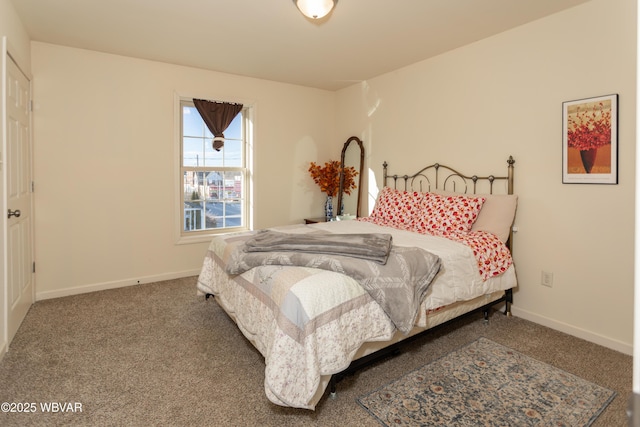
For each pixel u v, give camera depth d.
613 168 2.32
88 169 3.38
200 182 4.11
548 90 2.63
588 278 2.48
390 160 4.02
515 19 2.67
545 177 2.68
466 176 3.22
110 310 2.95
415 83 3.68
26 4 2.46
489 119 3.02
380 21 2.70
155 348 2.31
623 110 2.27
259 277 1.97
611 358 2.23
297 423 1.64
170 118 3.76
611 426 1.63
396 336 2.09
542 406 1.76
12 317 2.40
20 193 2.67
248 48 3.27
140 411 1.70
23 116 2.78
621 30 2.26
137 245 3.67
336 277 1.79
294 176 4.63
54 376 1.98
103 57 3.39
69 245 3.33
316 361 1.58
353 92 4.53
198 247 4.04
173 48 3.28
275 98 4.41
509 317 2.89
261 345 1.85
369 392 1.87
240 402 1.78
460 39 3.05
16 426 1.58
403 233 2.89
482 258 2.50
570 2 2.41
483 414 1.70
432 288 2.19
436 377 2.01
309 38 3.03
